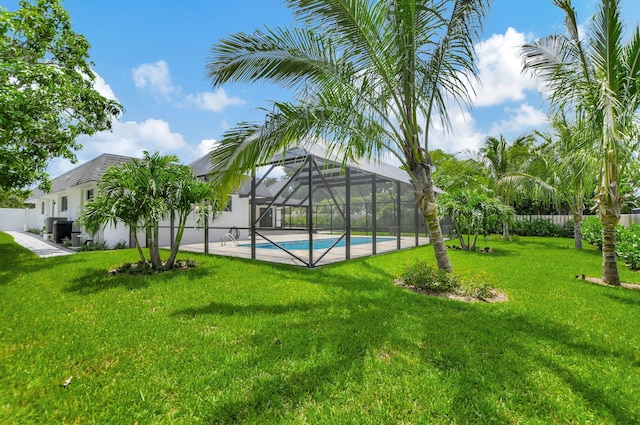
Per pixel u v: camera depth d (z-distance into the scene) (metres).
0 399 2.16
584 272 6.61
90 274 6.25
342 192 14.30
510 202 16.39
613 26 4.90
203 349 2.93
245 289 5.10
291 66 4.72
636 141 4.61
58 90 7.88
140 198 6.12
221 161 5.37
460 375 2.48
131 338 3.17
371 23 4.46
